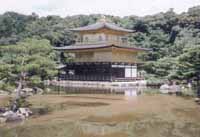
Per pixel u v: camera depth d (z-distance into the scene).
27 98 35.88
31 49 27.34
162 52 81.62
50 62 27.36
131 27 99.00
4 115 23.52
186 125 21.33
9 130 19.97
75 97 38.25
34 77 26.66
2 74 25.50
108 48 58.69
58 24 101.81
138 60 68.62
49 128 20.47
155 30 96.00
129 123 22.17
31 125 21.50
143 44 88.00
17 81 27.06
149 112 26.81
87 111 27.39
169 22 96.56
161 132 19.30
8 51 26.94
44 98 36.50
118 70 59.78
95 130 19.88
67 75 62.12
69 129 20.22
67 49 63.47
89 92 44.75
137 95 41.22
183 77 45.75
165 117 24.44
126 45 63.97
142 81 59.69
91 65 60.34
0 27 100.88
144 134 18.80
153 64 66.06
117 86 54.47
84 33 66.00
